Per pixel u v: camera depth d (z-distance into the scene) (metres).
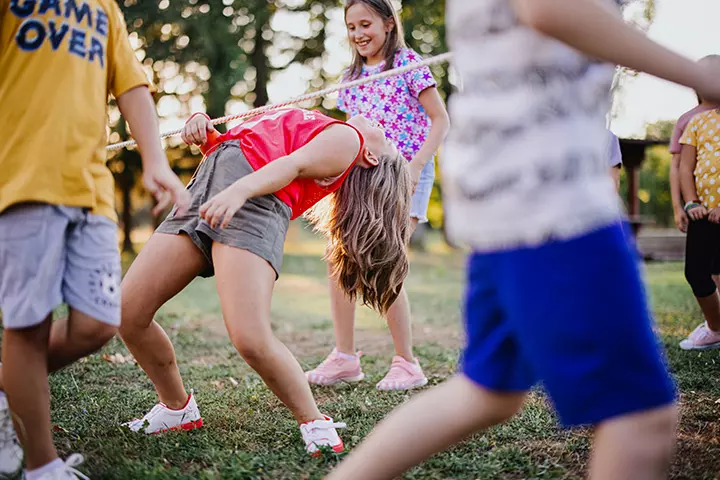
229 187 2.34
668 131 17.41
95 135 1.95
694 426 2.73
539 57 1.43
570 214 1.41
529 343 1.45
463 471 2.30
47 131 1.84
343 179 2.67
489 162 1.47
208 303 7.23
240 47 13.96
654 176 22.11
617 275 1.40
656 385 1.38
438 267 13.05
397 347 3.61
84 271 1.93
